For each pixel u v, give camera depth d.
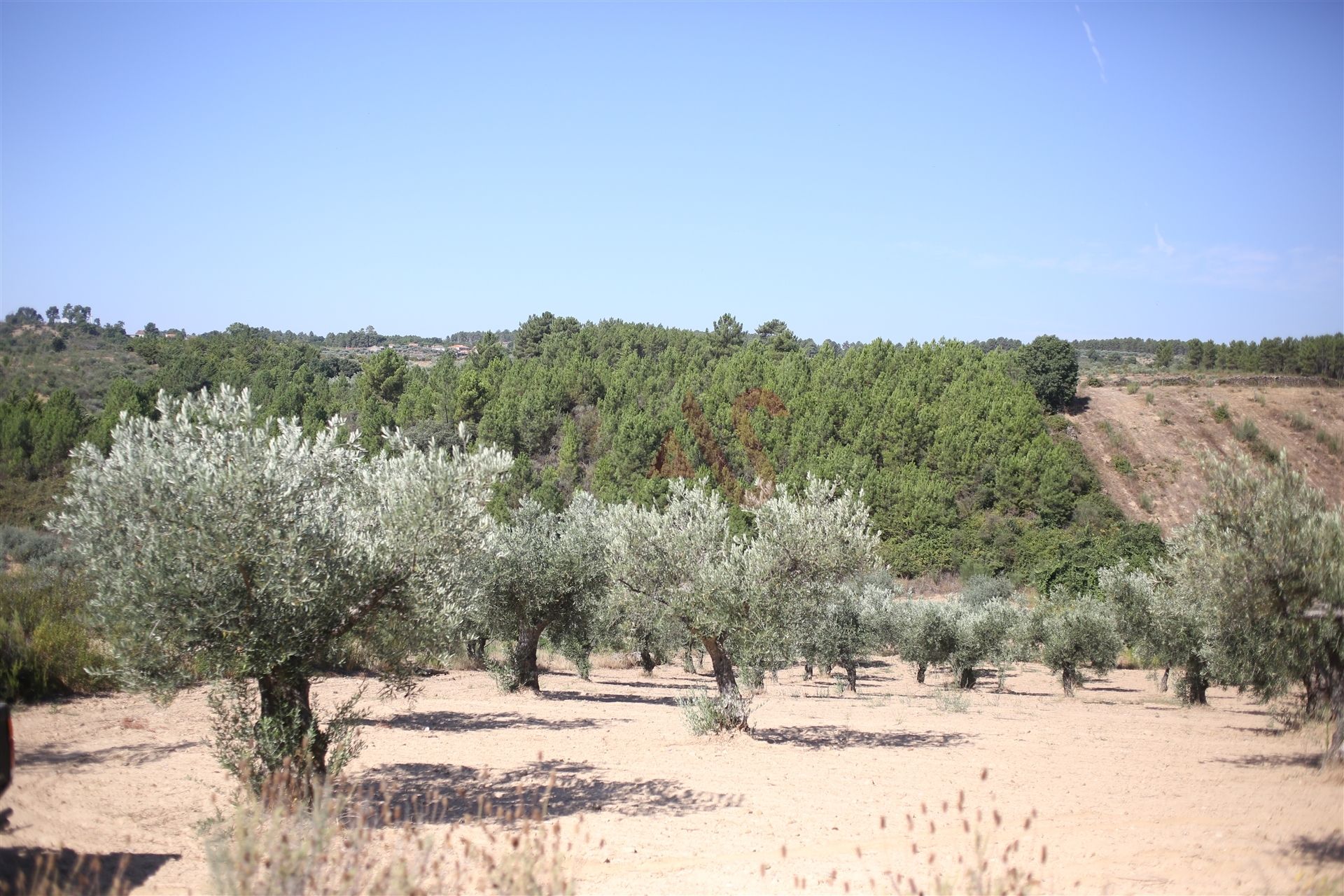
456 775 11.89
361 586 9.45
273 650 8.95
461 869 7.32
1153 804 10.66
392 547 9.71
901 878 7.50
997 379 83.38
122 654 8.71
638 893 7.18
